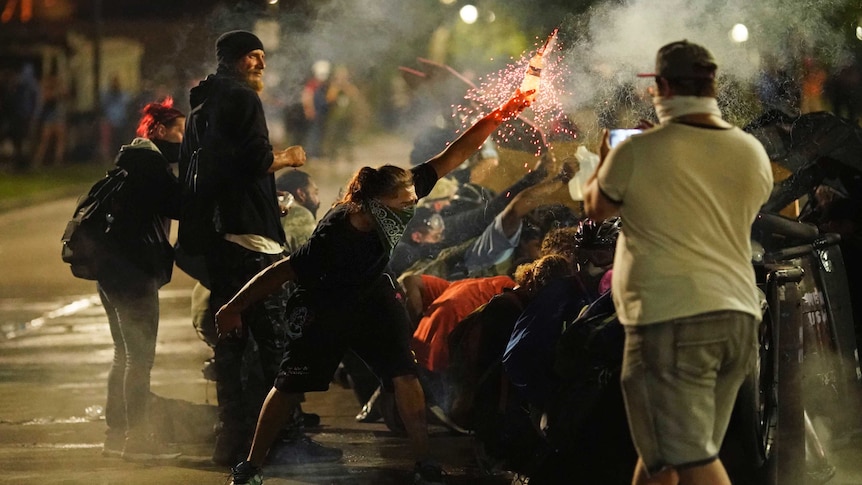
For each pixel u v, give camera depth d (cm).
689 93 778
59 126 5631
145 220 1212
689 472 760
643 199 759
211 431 1273
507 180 1411
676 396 753
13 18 6009
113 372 1228
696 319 746
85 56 6062
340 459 1184
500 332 1055
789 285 949
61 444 1277
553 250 1079
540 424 949
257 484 1038
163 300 2294
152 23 5828
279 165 1159
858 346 1206
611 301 899
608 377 891
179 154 1219
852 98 1512
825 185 1241
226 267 1166
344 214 994
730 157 765
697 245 754
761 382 932
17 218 3947
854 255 1227
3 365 1728
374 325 1034
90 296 2388
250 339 1221
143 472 1157
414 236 1323
